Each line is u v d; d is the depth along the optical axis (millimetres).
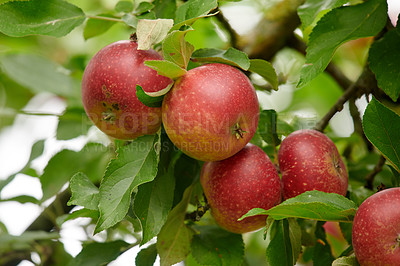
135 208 938
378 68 992
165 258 991
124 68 939
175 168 1006
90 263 1037
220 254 996
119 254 1044
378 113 933
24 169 1123
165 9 1018
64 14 993
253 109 938
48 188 1105
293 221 973
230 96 921
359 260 899
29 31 977
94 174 1120
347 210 907
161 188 954
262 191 953
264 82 1127
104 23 1057
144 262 1013
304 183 960
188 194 992
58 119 1109
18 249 1115
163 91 922
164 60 913
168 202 950
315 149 967
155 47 989
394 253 883
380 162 1037
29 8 980
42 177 1107
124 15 980
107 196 919
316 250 1018
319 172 959
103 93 943
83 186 944
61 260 1123
